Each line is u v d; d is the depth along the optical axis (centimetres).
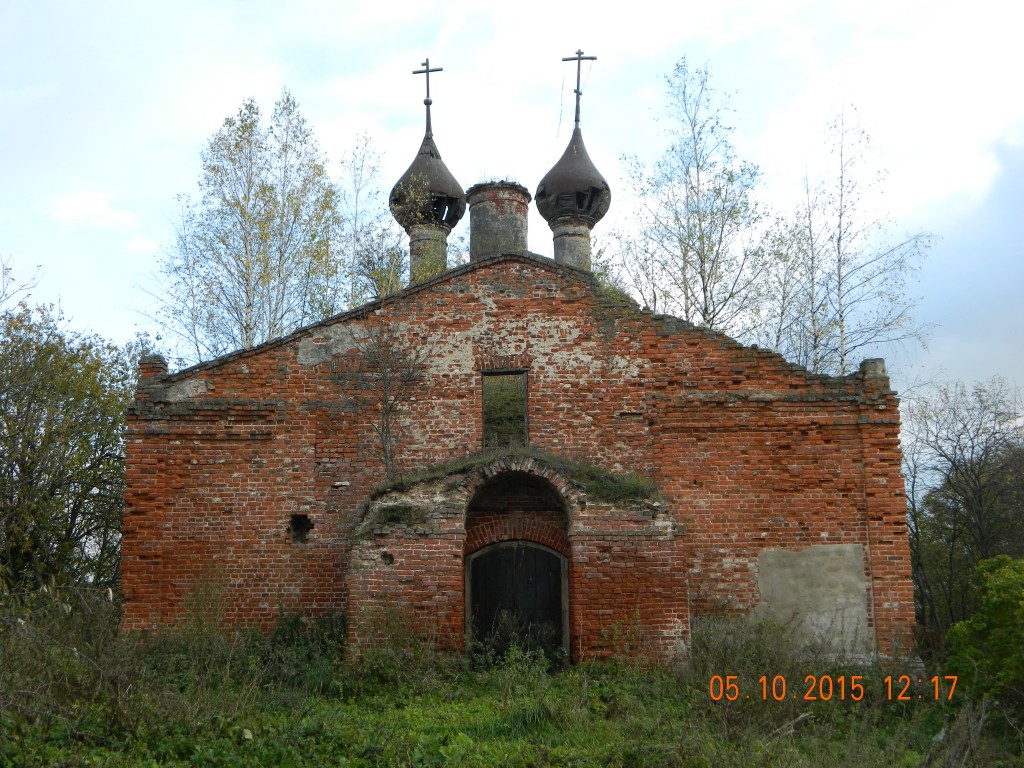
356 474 1733
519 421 1900
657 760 1015
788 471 1719
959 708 1349
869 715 1301
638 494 1562
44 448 2194
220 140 2622
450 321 1798
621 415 1755
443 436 1753
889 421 1722
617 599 1513
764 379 1755
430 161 2766
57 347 2325
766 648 1391
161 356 1767
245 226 2584
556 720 1191
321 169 2702
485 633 1653
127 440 1708
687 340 1775
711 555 1691
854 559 1686
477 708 1269
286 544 1697
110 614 1238
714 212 2647
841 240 2600
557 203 2672
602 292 1803
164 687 1195
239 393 1752
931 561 2669
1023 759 1054
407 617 1485
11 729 959
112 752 969
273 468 1725
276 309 2620
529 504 1697
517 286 1811
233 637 1642
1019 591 1280
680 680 1390
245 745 1024
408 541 1516
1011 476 2575
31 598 1435
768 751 1034
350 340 1786
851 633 1655
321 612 1675
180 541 1683
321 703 1288
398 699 1324
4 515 2108
